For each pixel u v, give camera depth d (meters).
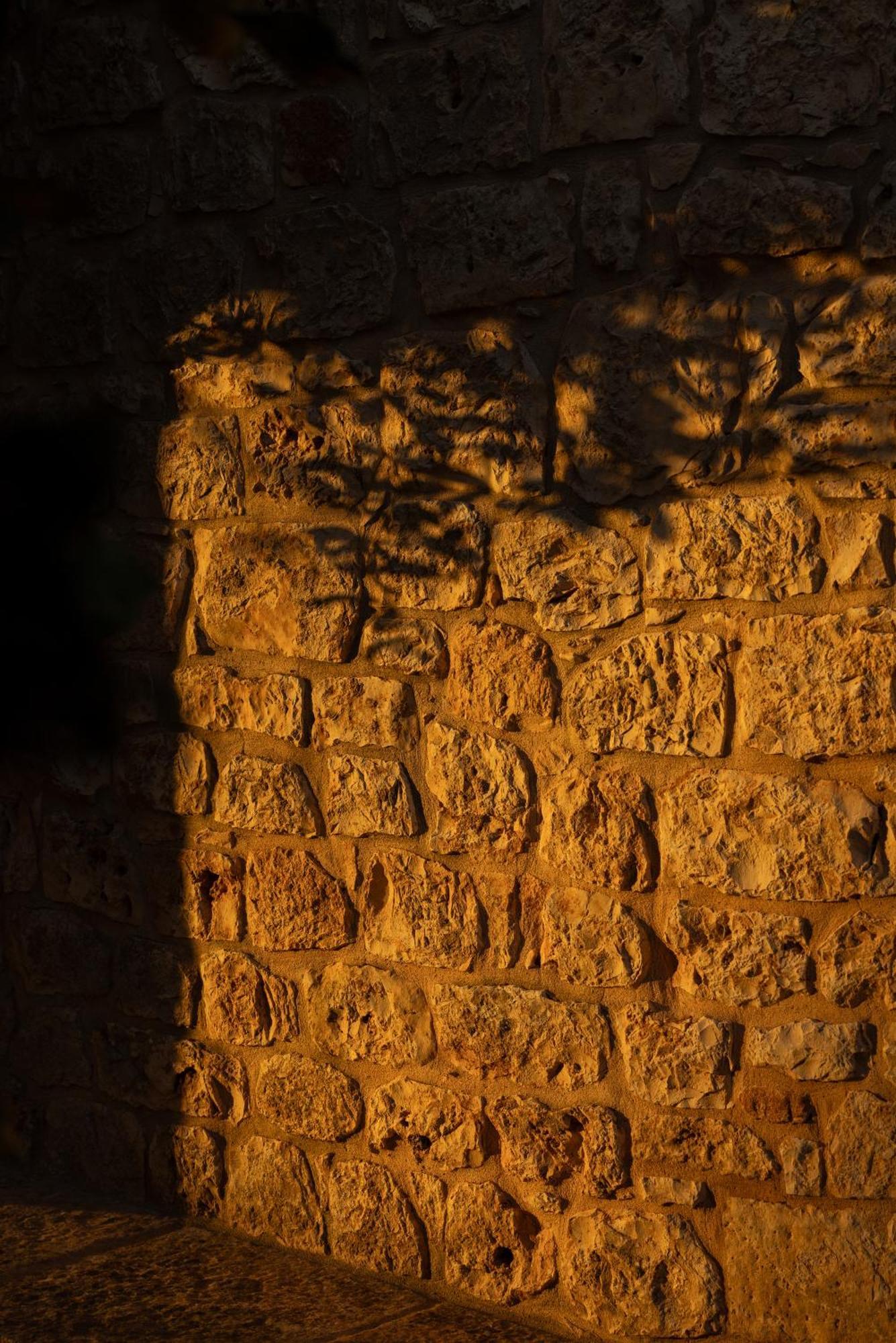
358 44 4.37
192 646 4.79
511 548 4.15
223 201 4.67
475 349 4.20
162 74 4.79
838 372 3.66
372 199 4.38
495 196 4.15
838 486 3.67
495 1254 4.19
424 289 4.29
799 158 3.71
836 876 3.68
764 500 3.76
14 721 5.14
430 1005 4.31
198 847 4.80
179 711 4.83
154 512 4.88
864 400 3.64
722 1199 3.84
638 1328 3.94
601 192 3.98
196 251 4.74
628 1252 3.96
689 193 3.85
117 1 4.87
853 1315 3.66
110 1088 5.04
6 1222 4.80
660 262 3.91
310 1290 4.33
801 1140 3.73
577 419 4.04
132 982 4.96
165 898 4.88
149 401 4.88
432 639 4.30
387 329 4.38
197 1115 4.83
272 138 4.57
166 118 4.79
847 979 3.67
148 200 4.84
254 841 4.67
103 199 4.94
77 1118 5.13
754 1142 3.79
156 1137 4.93
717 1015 3.86
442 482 4.29
